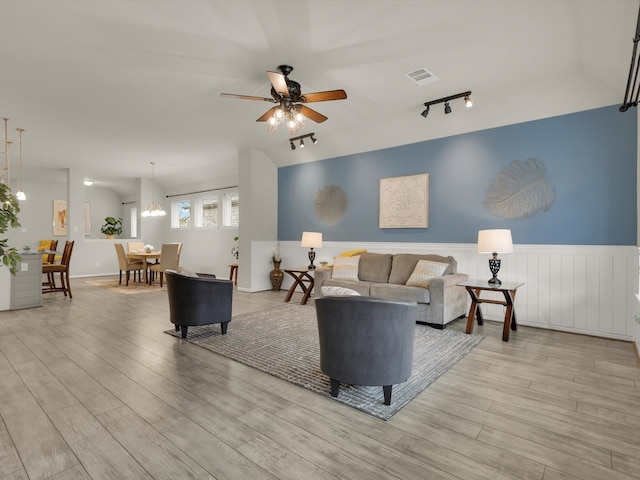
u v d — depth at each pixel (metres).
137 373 2.61
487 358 2.97
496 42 2.86
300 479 1.50
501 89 3.77
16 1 2.30
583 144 3.73
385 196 5.29
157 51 2.95
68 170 8.05
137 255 7.22
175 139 5.67
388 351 2.09
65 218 9.70
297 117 3.43
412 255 4.66
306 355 3.00
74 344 3.29
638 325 2.96
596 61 3.08
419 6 2.39
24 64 3.16
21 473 1.52
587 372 2.68
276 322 4.12
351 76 3.46
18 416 1.99
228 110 4.34
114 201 11.04
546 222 3.96
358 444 1.75
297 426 1.91
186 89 3.71
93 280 7.89
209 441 1.77
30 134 5.32
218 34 2.71
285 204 6.73
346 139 5.47
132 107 4.22
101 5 2.35
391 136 5.08
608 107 3.59
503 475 1.53
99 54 2.99
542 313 3.96
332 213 6.00
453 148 4.66
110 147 6.14
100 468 1.56
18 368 2.69
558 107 3.80
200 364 2.80
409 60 3.15
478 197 4.45
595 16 2.46
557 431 1.87
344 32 2.70
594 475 1.53
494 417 2.01
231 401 2.19
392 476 1.52
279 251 6.83
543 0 2.33
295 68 3.28
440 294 3.83
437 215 4.81
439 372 2.65
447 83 3.64
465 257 4.56
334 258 5.40
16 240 8.95
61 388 2.35
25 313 4.60
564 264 3.84
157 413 2.04
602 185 3.63
